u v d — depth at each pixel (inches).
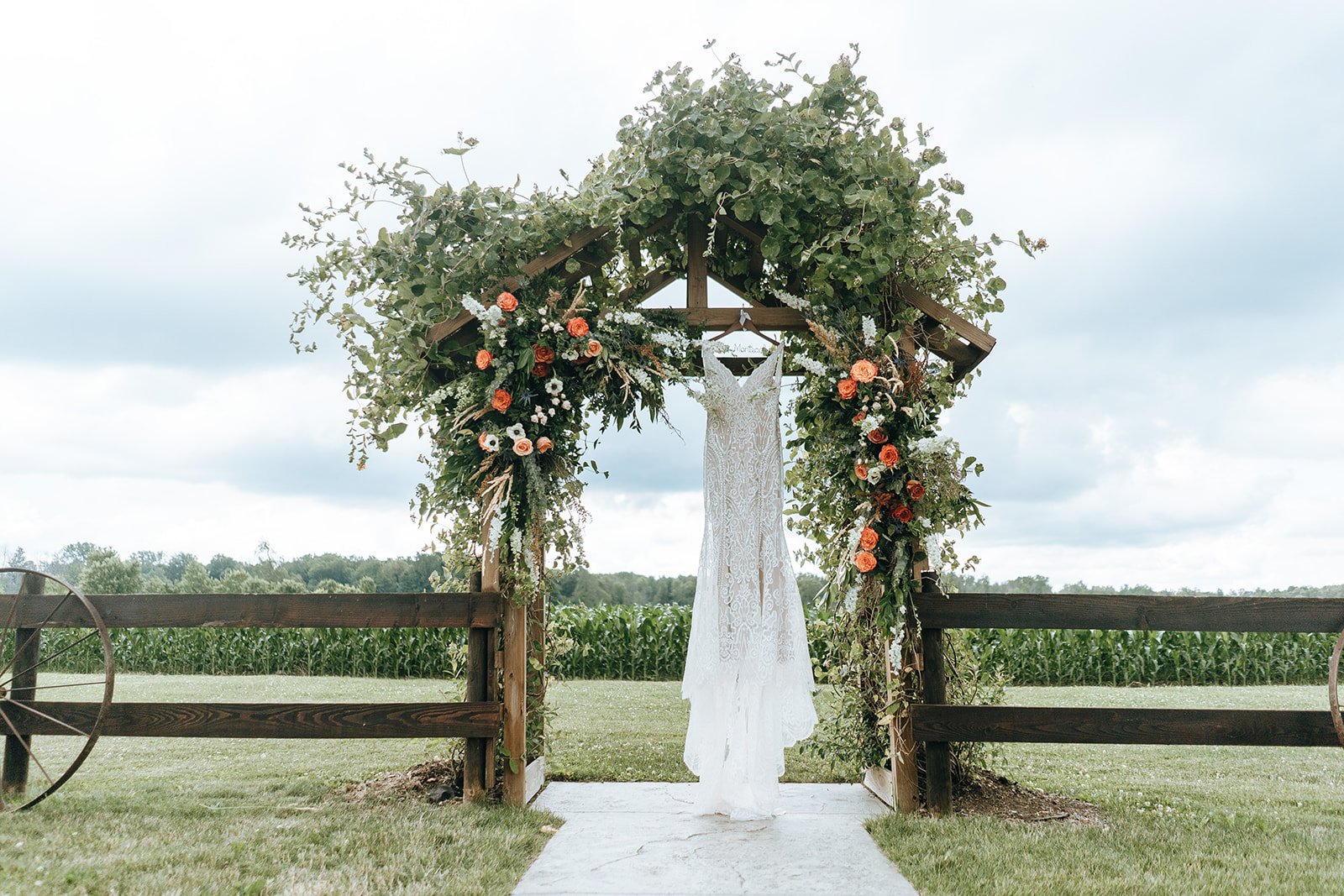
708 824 151.9
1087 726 152.3
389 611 161.3
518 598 159.5
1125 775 217.3
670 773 203.0
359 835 135.1
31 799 163.2
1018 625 156.0
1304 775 219.5
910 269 167.8
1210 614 156.1
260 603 162.1
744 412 164.6
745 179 165.8
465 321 163.6
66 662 597.6
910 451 156.6
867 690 175.9
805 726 161.2
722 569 161.3
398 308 169.5
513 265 165.3
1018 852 129.9
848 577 164.6
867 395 158.6
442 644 540.4
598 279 176.4
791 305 166.4
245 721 157.0
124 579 1167.6
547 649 184.4
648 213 164.6
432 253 160.1
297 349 185.2
